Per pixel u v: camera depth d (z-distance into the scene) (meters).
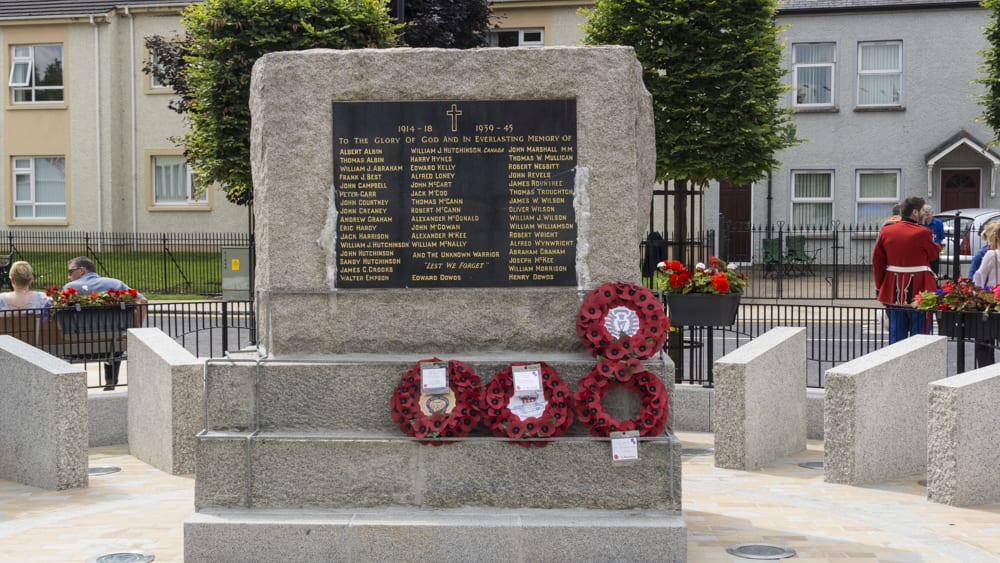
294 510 6.18
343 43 18.44
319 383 6.28
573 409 6.21
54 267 29.08
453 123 6.40
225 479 6.20
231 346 15.23
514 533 5.90
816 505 7.46
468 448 6.15
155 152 32.84
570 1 30.16
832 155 30.42
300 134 6.40
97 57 32.59
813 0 30.31
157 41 26.28
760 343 9.27
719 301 10.45
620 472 6.12
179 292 25.89
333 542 5.96
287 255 6.44
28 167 33.44
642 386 6.23
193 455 8.85
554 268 6.42
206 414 6.30
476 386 6.20
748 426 8.73
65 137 33.00
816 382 12.37
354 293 6.42
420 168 6.42
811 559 6.12
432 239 6.44
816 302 23.05
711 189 30.75
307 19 18.53
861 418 8.12
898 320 10.29
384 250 6.44
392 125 6.40
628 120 6.38
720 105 14.59
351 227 6.44
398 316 6.43
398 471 6.17
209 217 32.72
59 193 33.38
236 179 19.27
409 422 6.13
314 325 6.44
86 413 8.31
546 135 6.39
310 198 6.42
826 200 30.52
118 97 32.91
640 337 6.23
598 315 6.26
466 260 6.44
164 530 6.85
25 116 33.22
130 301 11.07
